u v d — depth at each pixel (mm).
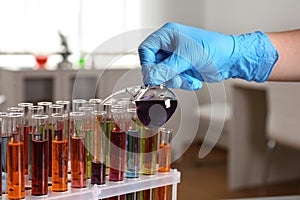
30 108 926
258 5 4586
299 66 1135
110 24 5035
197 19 5289
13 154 878
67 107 972
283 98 3045
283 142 3109
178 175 1021
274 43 1136
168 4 5203
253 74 1116
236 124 3590
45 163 904
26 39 4719
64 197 912
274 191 3537
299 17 4121
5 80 4438
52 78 4500
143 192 995
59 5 4832
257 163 3652
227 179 3828
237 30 4875
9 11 4621
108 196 951
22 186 893
